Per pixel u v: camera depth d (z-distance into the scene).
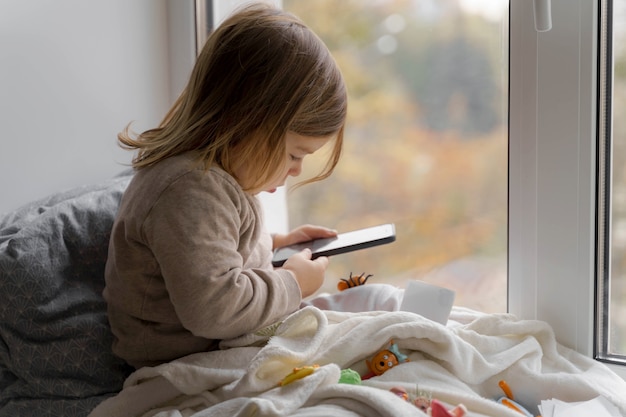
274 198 1.59
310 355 0.94
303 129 1.03
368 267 1.67
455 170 1.58
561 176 1.10
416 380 0.92
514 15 1.12
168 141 1.04
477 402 0.86
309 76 1.02
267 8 1.08
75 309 1.07
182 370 0.96
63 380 1.04
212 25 1.45
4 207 1.26
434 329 0.95
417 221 1.63
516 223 1.15
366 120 1.67
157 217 0.97
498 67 1.53
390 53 1.64
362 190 1.68
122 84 1.40
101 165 1.39
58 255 1.08
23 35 1.26
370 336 0.96
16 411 1.03
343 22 1.67
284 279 1.05
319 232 1.29
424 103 1.62
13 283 1.04
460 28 1.57
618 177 1.09
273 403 0.81
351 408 0.81
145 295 1.01
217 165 1.03
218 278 0.95
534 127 1.11
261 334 1.01
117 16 1.38
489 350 1.02
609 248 1.11
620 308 1.11
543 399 0.97
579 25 1.06
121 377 1.06
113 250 1.03
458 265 1.58
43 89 1.29
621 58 1.07
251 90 1.01
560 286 1.12
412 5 1.61
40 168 1.30
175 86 1.46
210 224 0.97
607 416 0.87
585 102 1.07
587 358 1.07
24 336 1.04
